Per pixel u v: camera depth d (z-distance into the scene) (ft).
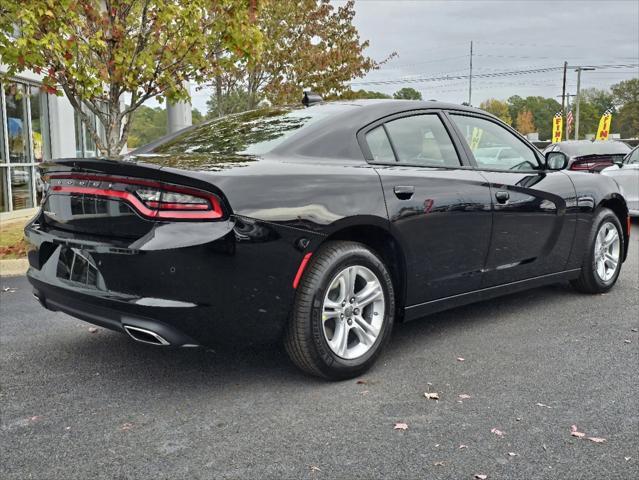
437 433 9.52
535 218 15.26
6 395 11.03
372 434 9.49
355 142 12.16
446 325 15.30
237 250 9.89
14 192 41.22
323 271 10.89
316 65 45.60
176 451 8.98
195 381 11.64
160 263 9.62
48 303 11.67
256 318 10.37
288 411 10.31
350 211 11.16
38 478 8.27
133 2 23.95
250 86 46.85
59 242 11.00
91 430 9.66
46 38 21.58
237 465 8.59
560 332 14.69
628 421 9.95
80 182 10.78
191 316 9.82
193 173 9.80
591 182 17.56
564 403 10.62
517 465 8.59
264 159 11.09
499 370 12.19
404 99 13.88
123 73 24.38
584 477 8.29
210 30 26.37
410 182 12.35
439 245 12.84
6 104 40.06
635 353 13.21
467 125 14.66
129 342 14.03
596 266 17.94
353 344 11.91
